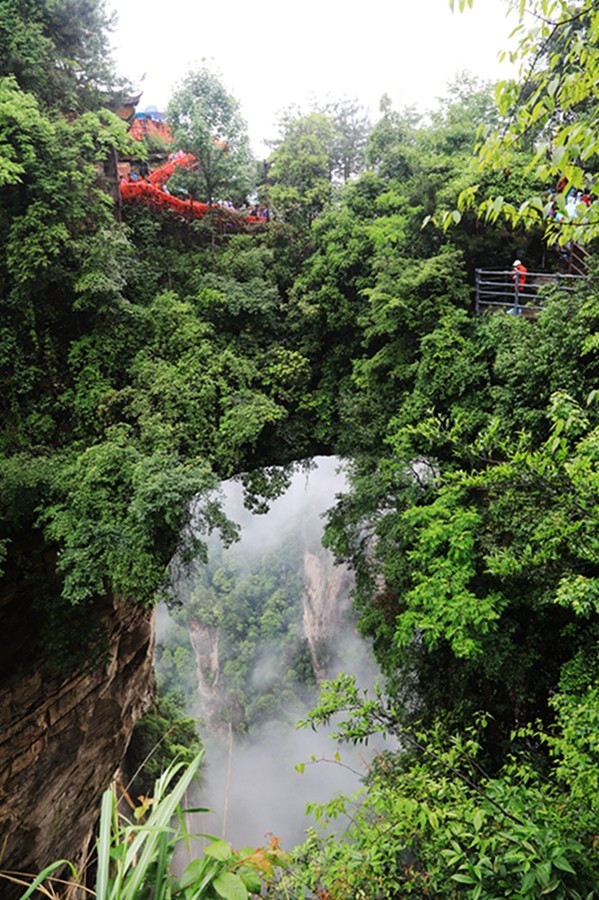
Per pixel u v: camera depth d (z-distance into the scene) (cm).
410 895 416
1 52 1489
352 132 2255
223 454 1472
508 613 1141
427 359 1361
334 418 1734
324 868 414
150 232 1869
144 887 235
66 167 1473
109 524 1275
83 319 1658
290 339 1789
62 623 1505
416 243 1560
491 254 1579
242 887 220
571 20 390
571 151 368
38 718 1522
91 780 1880
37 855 1622
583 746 490
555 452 556
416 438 1305
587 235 422
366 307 1644
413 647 1348
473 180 1402
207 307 1688
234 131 1825
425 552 1059
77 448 1537
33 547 1488
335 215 1712
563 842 353
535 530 640
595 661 927
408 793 491
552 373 1091
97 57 1720
